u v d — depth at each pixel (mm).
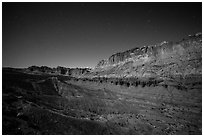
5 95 38812
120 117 52875
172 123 54031
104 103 69062
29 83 72938
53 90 78125
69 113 48094
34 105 40062
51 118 36406
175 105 83875
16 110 34562
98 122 42625
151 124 50344
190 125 54312
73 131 34938
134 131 43656
